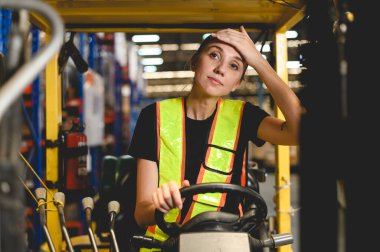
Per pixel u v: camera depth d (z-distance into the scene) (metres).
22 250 1.16
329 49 1.61
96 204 3.33
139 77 16.78
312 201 1.54
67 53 2.98
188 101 2.17
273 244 1.92
